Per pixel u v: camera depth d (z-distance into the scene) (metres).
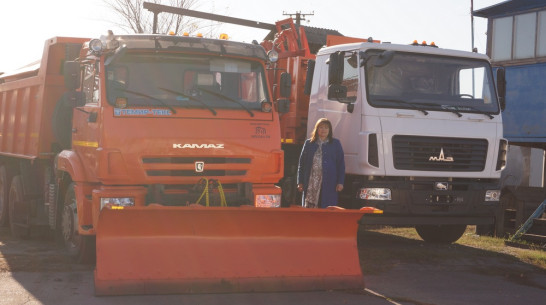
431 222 10.95
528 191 13.04
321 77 11.66
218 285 7.34
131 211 7.12
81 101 8.88
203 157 8.47
